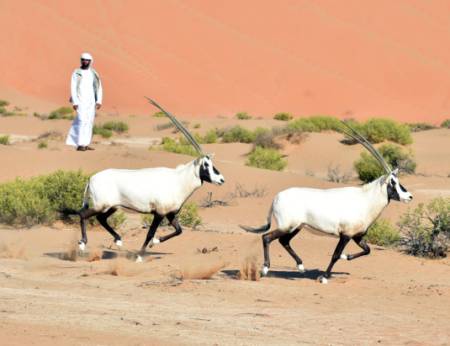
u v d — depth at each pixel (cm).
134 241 5144
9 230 5497
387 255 4897
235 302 3381
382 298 3603
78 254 4597
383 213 6844
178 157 8688
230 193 7712
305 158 12000
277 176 8319
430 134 14550
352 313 3244
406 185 9181
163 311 3116
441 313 3322
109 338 2588
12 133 15800
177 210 4381
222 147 12988
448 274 4400
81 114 8250
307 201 3850
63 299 3278
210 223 6400
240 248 4928
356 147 12312
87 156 8350
